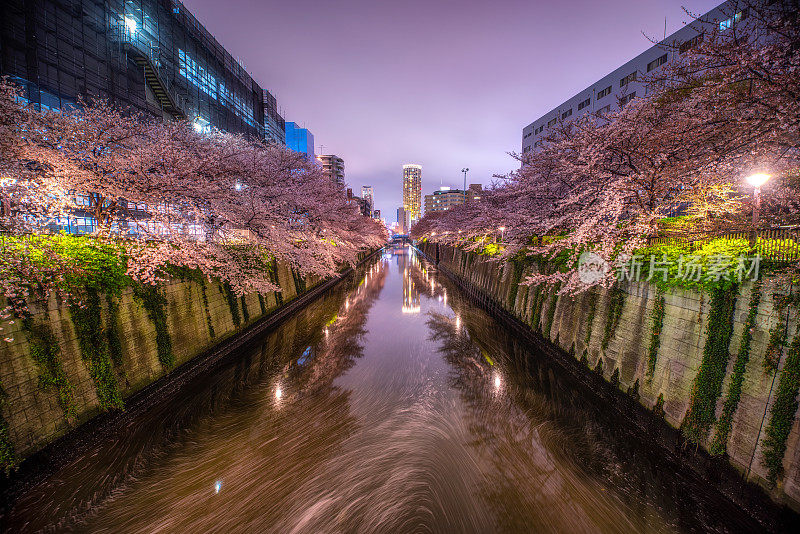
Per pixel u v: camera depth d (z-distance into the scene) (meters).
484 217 24.58
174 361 13.12
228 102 46.34
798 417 6.54
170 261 12.85
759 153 7.08
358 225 43.50
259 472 8.93
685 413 8.84
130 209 14.12
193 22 40.03
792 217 7.74
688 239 9.74
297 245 21.64
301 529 7.31
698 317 8.87
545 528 7.33
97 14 27.30
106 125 11.72
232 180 15.83
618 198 9.74
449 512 7.74
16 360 7.91
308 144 83.31
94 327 9.84
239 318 18.38
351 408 12.16
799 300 6.71
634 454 9.64
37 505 7.64
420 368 15.82
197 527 7.32
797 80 5.78
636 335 11.09
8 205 8.38
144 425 10.72
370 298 32.53
